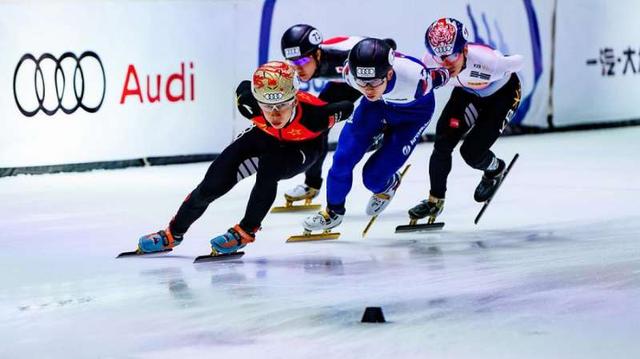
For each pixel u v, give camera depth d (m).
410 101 13.18
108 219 15.59
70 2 20.42
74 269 12.13
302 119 11.99
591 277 11.39
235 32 22.72
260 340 9.08
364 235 14.16
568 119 28.14
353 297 10.64
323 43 14.58
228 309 10.19
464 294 10.70
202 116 22.42
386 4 24.62
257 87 11.52
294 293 10.85
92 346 8.98
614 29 28.88
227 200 17.41
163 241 12.80
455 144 14.30
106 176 20.28
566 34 27.81
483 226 14.84
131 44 21.28
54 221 15.42
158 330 9.46
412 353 8.59
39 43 20.12
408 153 13.80
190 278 11.62
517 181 19.20
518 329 9.29
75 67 20.59
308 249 13.34
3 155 19.95
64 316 10.00
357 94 15.68
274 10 23.23
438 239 13.93
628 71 29.39
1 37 19.66
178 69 21.97
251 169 12.35
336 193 13.75
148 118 21.64
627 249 12.95
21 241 13.91
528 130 27.38
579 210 16.00
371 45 12.41
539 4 27.19
